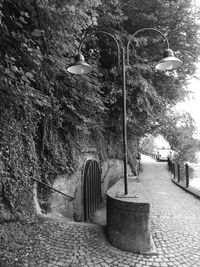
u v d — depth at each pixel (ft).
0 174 14.53
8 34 11.88
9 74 11.54
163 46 31.17
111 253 12.44
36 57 13.19
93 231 15.08
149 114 29.53
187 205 23.77
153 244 13.30
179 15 28.96
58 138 21.88
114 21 24.99
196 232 15.78
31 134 17.87
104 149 33.60
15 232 13.93
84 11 14.37
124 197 13.73
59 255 12.02
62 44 14.57
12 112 15.64
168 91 33.45
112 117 30.86
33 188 17.60
